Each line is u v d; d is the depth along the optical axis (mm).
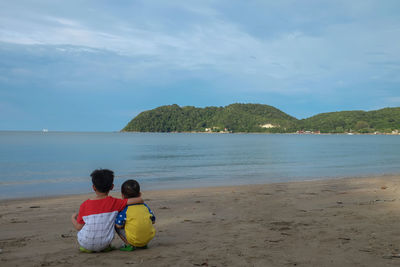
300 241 4801
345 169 21344
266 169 21469
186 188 13500
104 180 4250
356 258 3912
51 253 4281
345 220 6391
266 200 9609
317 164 25078
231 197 10391
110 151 42969
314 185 13703
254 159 30188
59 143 68500
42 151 41656
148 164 25188
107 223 4207
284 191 11852
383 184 13609
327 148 53875
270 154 37688
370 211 7387
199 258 3928
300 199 9703
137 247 4402
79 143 70188
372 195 10438
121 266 3623
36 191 13008
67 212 8242
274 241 4820
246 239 4992
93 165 24109
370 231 5406
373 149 50438
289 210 7828
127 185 4480
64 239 5293
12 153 37469
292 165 24312
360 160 28828
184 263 3721
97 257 4012
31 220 7145
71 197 11484
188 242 4848
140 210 4383
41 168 21969
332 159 30031
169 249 4398
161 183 15266
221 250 4312
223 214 7441
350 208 7871
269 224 6195
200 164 25203
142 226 4285
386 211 7371
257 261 3801
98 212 4215
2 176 17844
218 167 22859
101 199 4312
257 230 5672
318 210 7703
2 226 6488
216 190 12656
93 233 4117
